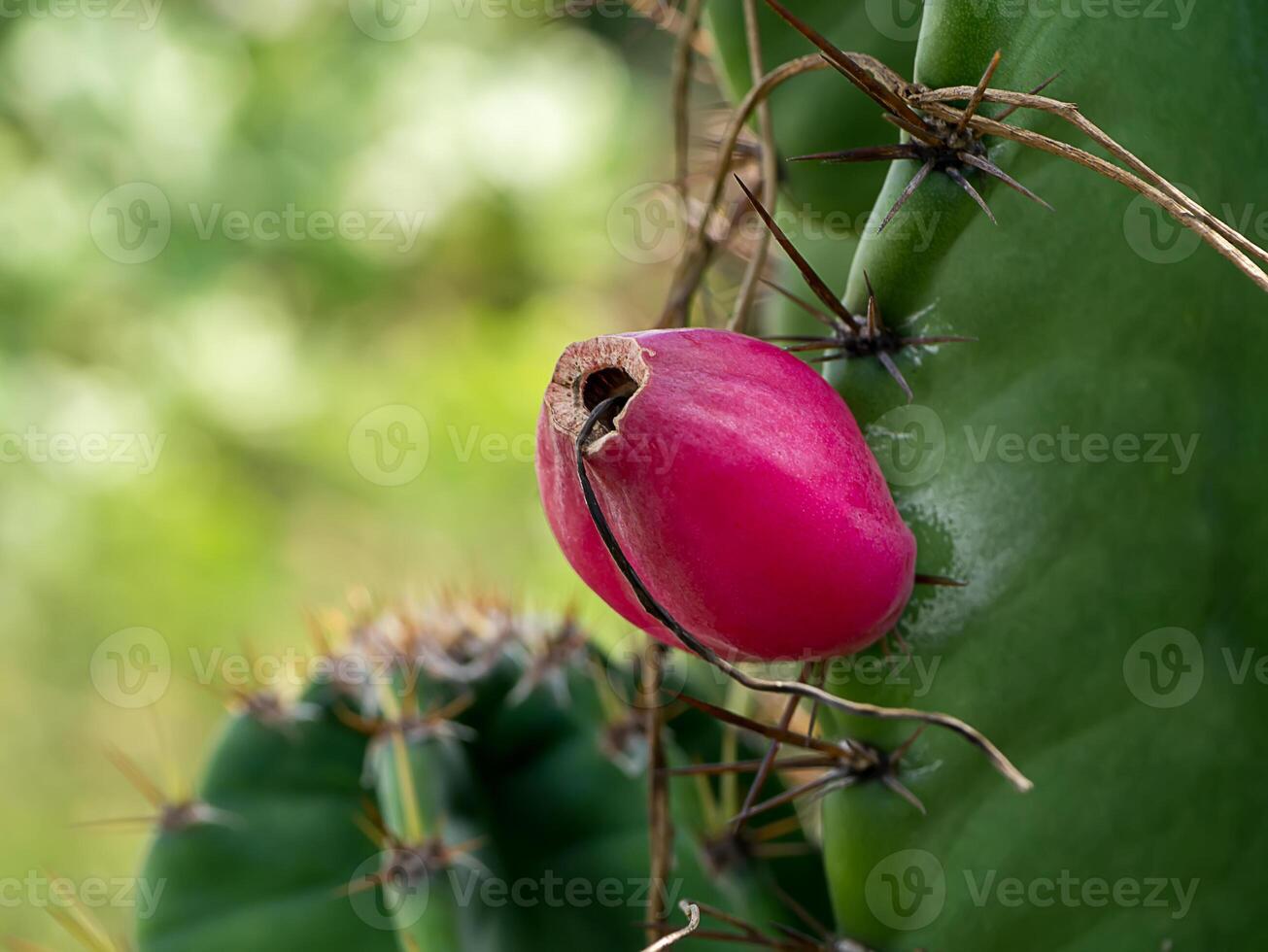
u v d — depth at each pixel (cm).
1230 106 48
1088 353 48
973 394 48
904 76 53
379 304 181
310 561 170
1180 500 48
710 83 64
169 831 62
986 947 49
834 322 49
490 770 59
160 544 164
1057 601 48
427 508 167
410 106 178
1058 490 48
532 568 158
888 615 46
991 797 48
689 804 57
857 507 45
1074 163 47
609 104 183
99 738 162
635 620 46
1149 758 48
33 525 161
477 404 169
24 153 170
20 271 166
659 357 44
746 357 45
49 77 168
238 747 62
